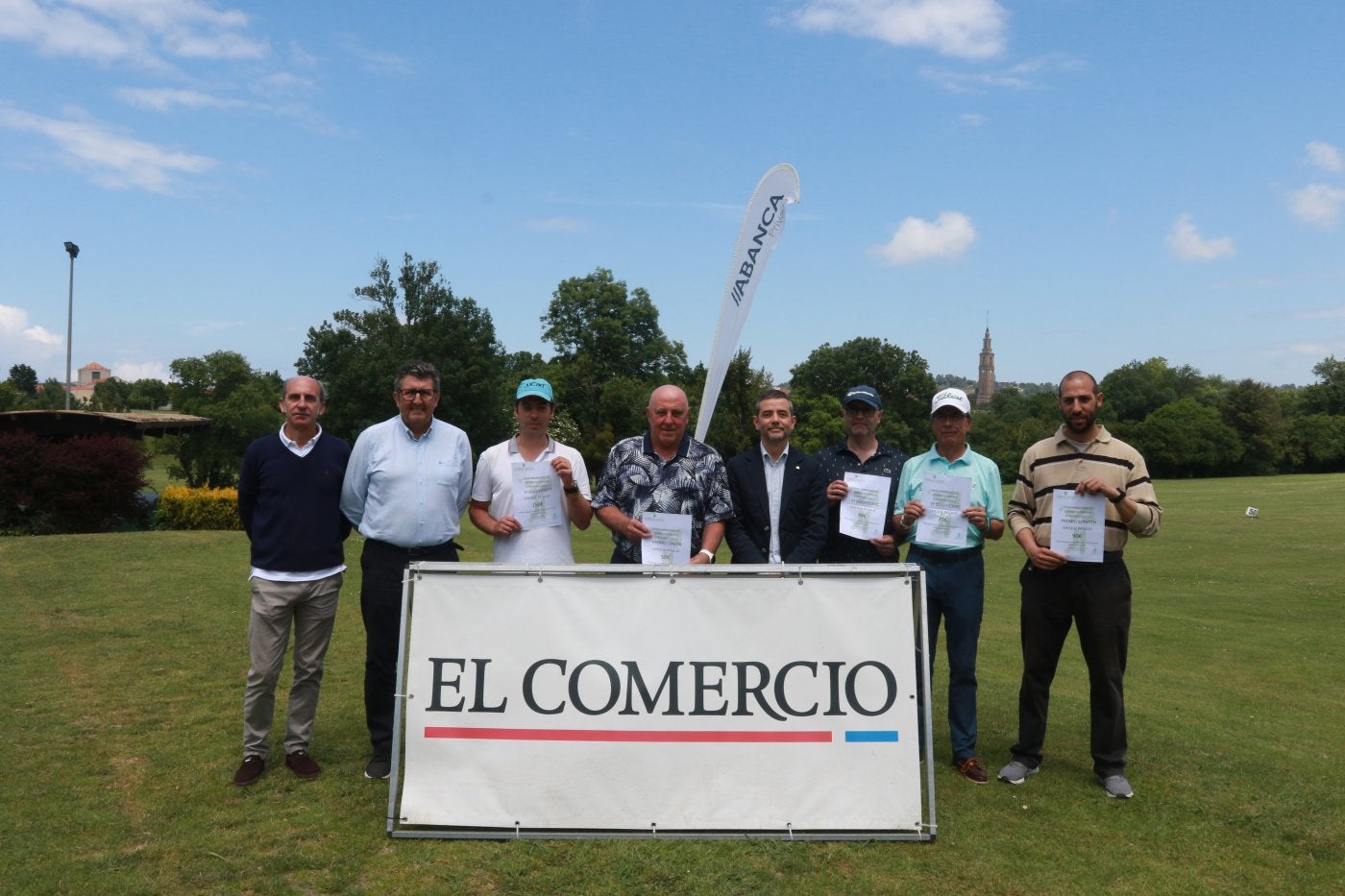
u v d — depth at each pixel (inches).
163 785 184.4
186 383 2999.5
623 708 164.4
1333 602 543.8
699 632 167.0
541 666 165.8
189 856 150.7
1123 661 194.1
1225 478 2559.1
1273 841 168.6
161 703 246.2
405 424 192.1
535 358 2834.6
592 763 162.9
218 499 767.1
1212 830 173.2
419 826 161.0
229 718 232.5
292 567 187.0
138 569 501.4
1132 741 236.1
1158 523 192.1
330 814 168.9
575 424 2247.8
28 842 155.6
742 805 162.1
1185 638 429.4
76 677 273.7
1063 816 177.6
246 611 384.8
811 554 196.4
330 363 1537.9
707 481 189.9
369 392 1444.4
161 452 1332.4
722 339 287.3
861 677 166.4
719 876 146.1
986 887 146.1
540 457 194.2
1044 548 195.5
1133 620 478.3
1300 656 388.8
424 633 166.9
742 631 167.0
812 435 2427.4
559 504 191.0
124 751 205.8
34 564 513.7
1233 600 554.3
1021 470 205.8
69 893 137.6
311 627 190.7
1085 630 194.1
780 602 168.1
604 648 166.2
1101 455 193.2
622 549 192.4
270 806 173.0
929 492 201.0
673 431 187.6
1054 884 148.3
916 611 172.4
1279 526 1034.1
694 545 189.8
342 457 194.2
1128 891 146.8
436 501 188.7
